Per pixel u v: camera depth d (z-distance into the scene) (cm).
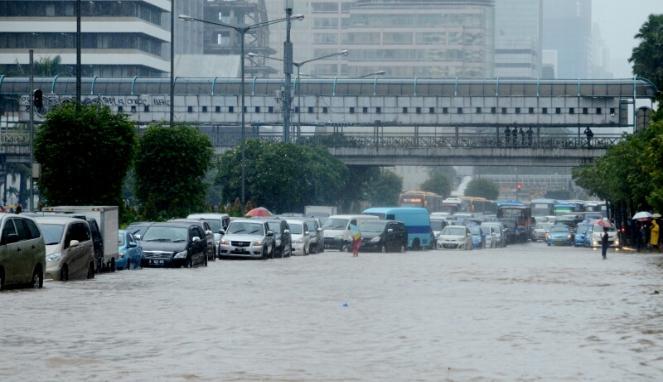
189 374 3603
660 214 17312
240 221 13212
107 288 7412
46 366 3747
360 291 7500
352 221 17412
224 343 4438
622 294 7475
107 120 12331
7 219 6862
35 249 7100
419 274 9881
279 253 13750
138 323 5134
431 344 4484
